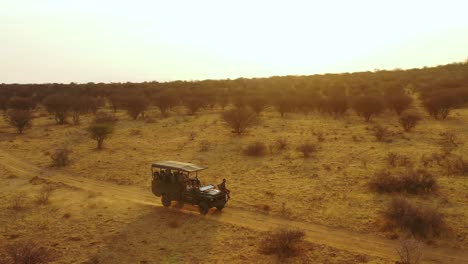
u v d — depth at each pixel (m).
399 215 16.05
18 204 19.84
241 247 14.66
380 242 14.70
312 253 13.98
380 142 31.64
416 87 63.31
